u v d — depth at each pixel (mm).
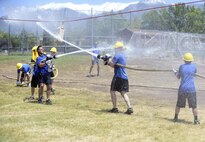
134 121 8891
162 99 12062
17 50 44906
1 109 10023
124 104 11172
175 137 7559
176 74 9273
